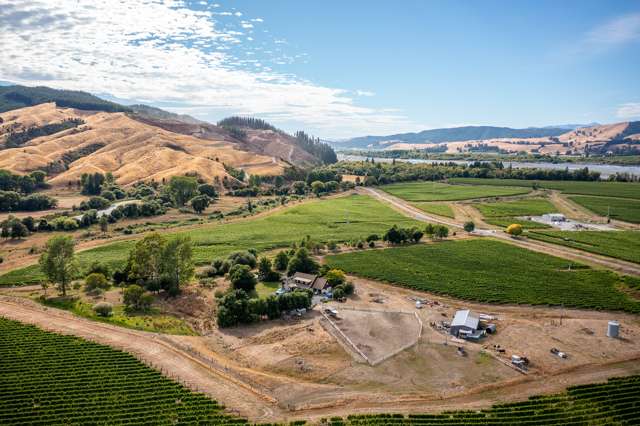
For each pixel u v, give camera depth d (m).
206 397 78.44
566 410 74.94
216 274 149.50
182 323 111.00
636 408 75.44
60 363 87.38
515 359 91.62
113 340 98.75
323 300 127.25
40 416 71.62
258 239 195.38
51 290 132.00
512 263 157.88
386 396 80.44
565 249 175.75
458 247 179.25
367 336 104.38
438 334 105.56
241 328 109.19
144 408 74.19
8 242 184.62
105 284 133.00
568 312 118.38
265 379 85.69
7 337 97.25
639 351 96.69
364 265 157.25
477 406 77.31
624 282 135.38
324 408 76.50
